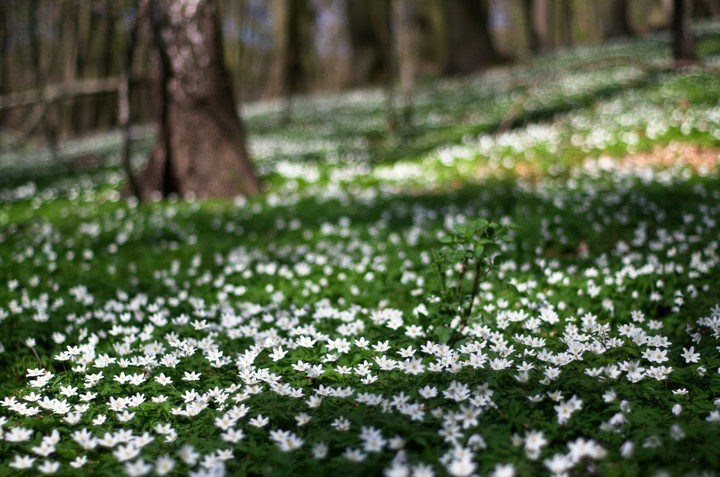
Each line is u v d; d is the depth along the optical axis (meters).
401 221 9.12
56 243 8.88
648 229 7.48
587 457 2.86
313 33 44.03
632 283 5.53
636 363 3.72
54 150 18.89
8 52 32.16
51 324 5.45
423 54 38.88
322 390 3.66
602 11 47.91
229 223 9.45
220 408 3.66
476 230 4.20
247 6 45.12
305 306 5.61
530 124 15.52
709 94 15.21
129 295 6.52
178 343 4.59
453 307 4.25
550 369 3.60
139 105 34.72
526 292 5.58
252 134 21.31
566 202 8.85
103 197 12.44
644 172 9.85
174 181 11.65
